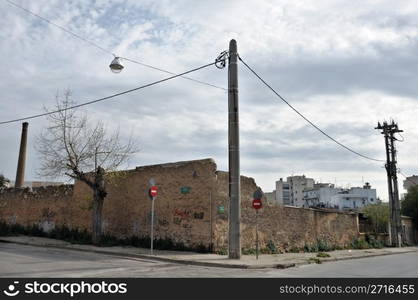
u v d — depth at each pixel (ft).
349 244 100.73
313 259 60.95
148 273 39.78
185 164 67.82
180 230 66.08
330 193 315.78
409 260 69.46
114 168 75.97
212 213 62.75
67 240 78.89
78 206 85.46
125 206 75.97
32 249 63.62
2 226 94.63
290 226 79.66
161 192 70.23
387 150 125.18
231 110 57.67
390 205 122.93
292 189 341.00
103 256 56.95
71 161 73.51
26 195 99.60
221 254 60.70
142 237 71.46
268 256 63.52
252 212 70.28
